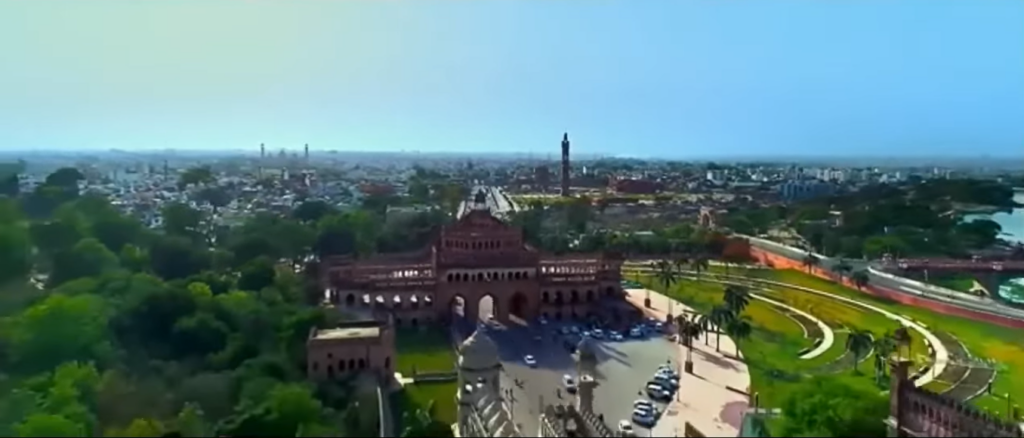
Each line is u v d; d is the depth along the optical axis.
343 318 182.62
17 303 195.00
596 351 179.88
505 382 155.25
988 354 183.12
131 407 134.62
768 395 145.75
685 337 185.25
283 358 154.38
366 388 144.38
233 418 126.06
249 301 176.00
